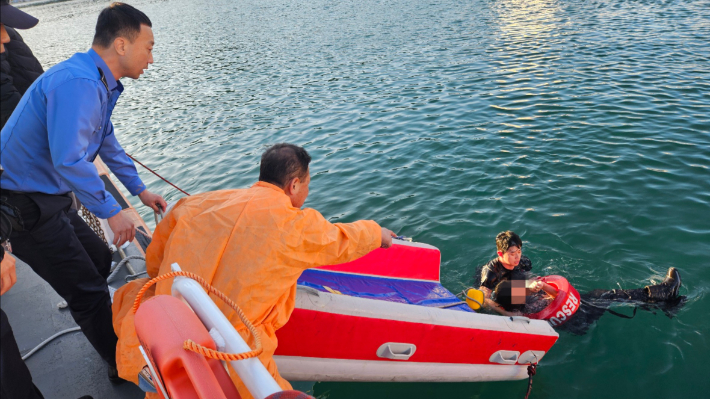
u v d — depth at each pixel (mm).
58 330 3182
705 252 4871
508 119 9109
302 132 9977
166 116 12805
